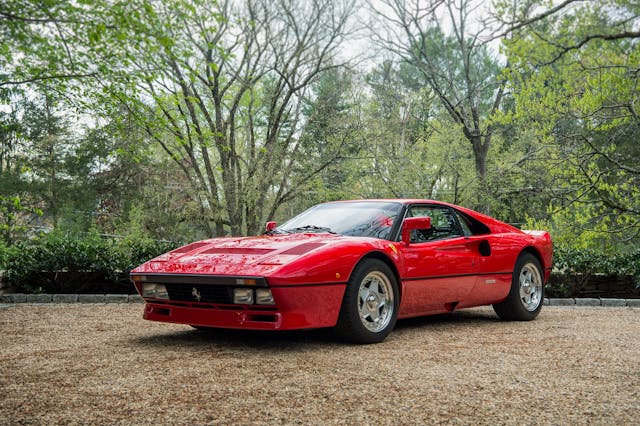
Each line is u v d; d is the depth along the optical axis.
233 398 2.90
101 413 2.64
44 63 6.48
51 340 4.66
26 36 4.70
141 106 6.98
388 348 4.36
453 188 17.75
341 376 3.40
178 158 16.56
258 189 17.70
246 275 4.04
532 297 6.36
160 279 4.48
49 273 8.66
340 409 2.74
